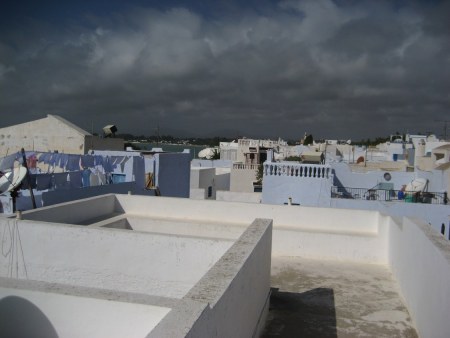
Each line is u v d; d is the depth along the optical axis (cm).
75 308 392
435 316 539
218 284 389
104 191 1534
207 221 1152
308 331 658
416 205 1919
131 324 380
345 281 898
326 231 1094
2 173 1234
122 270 724
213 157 6275
